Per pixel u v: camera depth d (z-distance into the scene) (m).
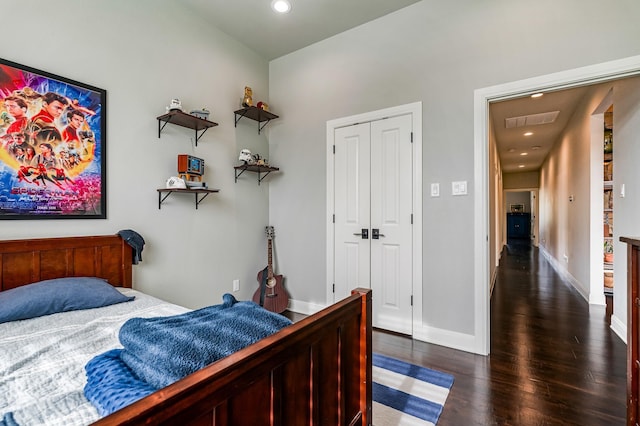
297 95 3.47
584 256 3.96
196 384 0.59
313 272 3.37
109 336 1.34
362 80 3.02
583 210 4.04
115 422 0.45
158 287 2.52
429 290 2.64
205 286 2.90
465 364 2.20
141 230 2.40
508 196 15.11
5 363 1.07
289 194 3.53
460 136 2.50
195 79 2.82
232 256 3.18
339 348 1.14
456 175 2.52
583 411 1.65
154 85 2.50
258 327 1.06
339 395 1.15
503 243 10.13
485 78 2.40
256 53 3.50
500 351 2.40
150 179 2.47
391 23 2.84
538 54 2.20
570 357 2.26
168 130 2.60
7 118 1.76
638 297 1.29
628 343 1.35
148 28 2.46
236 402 0.70
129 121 2.33
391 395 1.82
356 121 3.06
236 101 3.24
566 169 5.25
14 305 1.49
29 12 1.84
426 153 2.66
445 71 2.57
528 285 4.54
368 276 2.99
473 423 1.57
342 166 3.16
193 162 2.65
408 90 2.75
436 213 2.61
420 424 1.56
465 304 2.47
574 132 4.59
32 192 1.85
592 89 3.64
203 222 2.89
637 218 2.43
